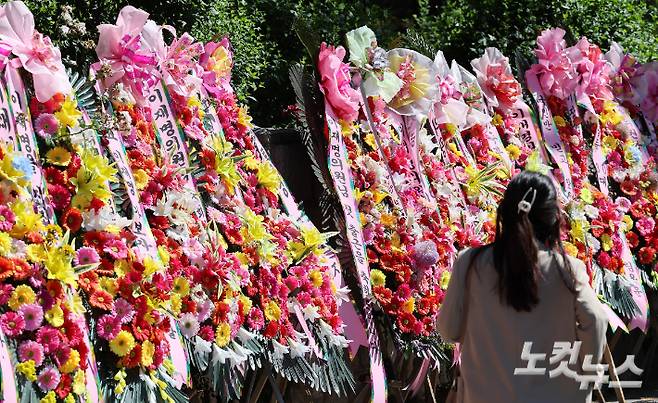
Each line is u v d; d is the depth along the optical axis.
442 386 10.95
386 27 17.56
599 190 13.41
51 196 7.25
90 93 7.94
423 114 10.90
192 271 8.09
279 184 9.73
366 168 10.34
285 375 8.63
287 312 8.89
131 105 8.24
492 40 16.12
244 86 13.84
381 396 9.38
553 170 12.88
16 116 7.16
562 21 16.14
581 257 12.39
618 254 12.95
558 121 13.33
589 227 12.62
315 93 10.12
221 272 8.24
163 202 8.11
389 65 10.83
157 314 7.48
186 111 8.85
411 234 10.32
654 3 20.31
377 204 10.29
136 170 8.03
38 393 6.55
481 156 12.11
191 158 8.66
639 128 14.52
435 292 10.32
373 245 10.11
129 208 7.79
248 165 9.49
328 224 10.15
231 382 8.15
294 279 9.04
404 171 10.73
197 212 8.52
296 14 15.82
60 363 6.70
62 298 6.84
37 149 7.26
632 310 12.75
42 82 7.35
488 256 6.97
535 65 13.26
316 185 10.45
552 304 6.75
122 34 8.18
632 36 17.80
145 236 7.76
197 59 9.48
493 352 6.83
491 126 12.38
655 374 13.95
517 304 6.70
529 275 6.70
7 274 6.55
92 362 6.99
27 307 6.59
